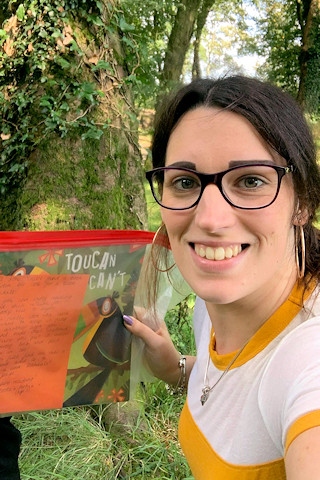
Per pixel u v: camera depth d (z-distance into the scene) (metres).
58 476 2.14
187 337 3.34
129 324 1.42
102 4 2.91
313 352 0.80
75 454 2.31
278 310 0.93
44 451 2.34
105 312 1.39
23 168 2.86
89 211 2.83
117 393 1.47
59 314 1.31
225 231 0.88
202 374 1.13
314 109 8.97
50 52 2.82
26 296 1.25
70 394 1.40
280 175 0.88
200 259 0.92
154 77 6.01
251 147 0.88
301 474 0.67
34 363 1.32
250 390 0.92
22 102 2.85
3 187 2.97
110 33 3.02
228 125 0.88
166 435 2.63
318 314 0.89
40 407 1.36
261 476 0.89
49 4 2.79
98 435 2.46
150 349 1.47
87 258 1.30
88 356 1.40
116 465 2.35
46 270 1.25
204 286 0.93
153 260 1.34
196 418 1.08
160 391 2.90
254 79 0.95
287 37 10.19
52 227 2.77
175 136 0.96
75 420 2.50
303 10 9.86
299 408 0.73
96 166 2.87
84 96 2.79
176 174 0.94
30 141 2.85
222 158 0.88
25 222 2.81
